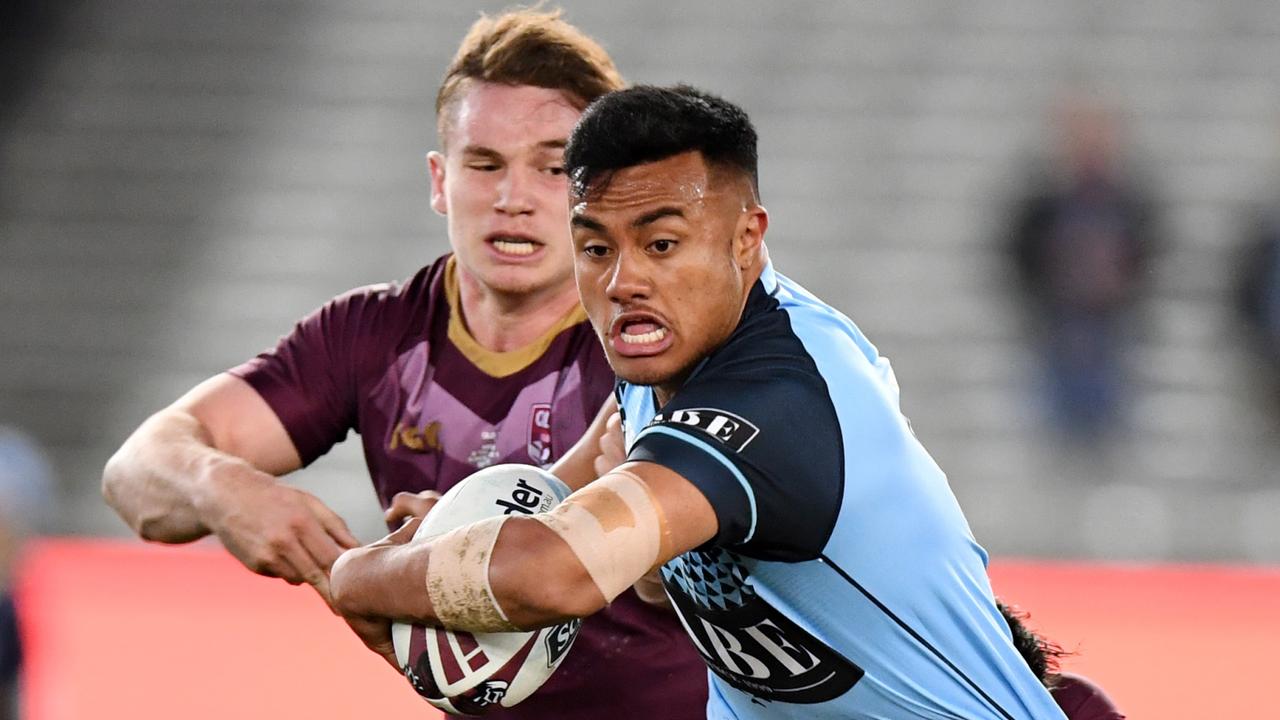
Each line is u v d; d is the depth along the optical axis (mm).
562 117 13062
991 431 43688
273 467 14414
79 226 51812
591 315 10188
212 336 48156
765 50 56375
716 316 10023
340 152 54125
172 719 24281
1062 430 41688
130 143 54469
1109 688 25438
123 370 47344
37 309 49125
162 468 13039
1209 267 48125
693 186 9836
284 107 55594
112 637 28391
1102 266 40562
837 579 10328
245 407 14211
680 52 56125
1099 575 32969
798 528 9859
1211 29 56281
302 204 52375
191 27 58094
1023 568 33562
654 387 10898
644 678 13578
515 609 9531
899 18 57531
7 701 22719
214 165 53844
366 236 51250
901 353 46312
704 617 11109
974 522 40250
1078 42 56375
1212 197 50281
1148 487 41469
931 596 10688
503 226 13094
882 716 11227
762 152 52938
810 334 10289
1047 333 41281
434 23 58562
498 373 13711
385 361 14141
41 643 27594
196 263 50562
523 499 11375
